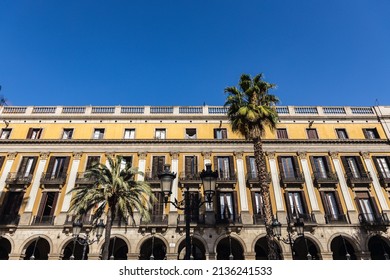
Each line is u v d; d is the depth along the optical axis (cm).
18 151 2856
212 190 1103
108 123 3058
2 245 2620
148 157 2870
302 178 2720
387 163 2869
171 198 2630
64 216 2539
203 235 2488
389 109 3172
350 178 2722
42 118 3055
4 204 2605
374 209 2608
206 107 3173
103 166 2253
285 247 2452
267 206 1758
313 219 2547
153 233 2489
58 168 2819
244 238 2477
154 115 3094
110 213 2091
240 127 2009
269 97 2105
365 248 2441
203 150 2906
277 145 2930
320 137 2989
